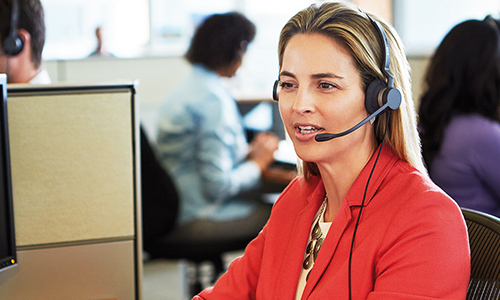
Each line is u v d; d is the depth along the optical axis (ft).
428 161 5.93
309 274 3.21
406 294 2.76
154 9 12.71
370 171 3.17
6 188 3.52
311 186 3.65
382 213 3.03
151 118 12.48
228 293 3.72
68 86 3.88
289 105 3.12
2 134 3.46
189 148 7.77
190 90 7.85
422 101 5.99
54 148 3.91
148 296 9.52
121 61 12.25
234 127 8.02
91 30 12.41
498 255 3.18
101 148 3.99
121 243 4.11
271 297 3.42
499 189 5.64
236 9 13.16
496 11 12.61
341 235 3.12
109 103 3.97
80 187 3.98
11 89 3.79
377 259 2.97
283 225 3.62
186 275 9.79
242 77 13.07
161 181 7.12
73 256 4.03
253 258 3.75
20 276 3.95
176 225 7.45
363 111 3.05
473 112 5.73
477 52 5.68
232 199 8.14
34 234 3.94
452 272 2.77
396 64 3.14
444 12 13.07
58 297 4.04
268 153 9.10
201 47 7.84
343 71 2.97
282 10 13.24
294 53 3.05
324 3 3.14
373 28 3.02
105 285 4.11
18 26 4.80
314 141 3.10
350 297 2.97
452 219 2.89
